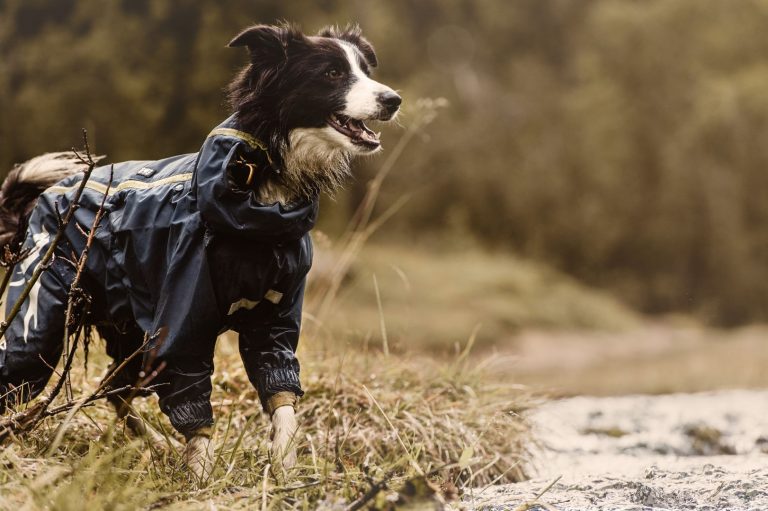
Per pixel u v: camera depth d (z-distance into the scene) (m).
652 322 28.66
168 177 4.53
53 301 4.66
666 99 31.58
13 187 5.12
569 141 31.89
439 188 30.50
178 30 23.12
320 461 4.70
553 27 35.31
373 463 5.11
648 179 31.30
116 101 22.38
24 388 4.70
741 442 7.36
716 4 32.28
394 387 6.44
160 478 4.23
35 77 22.41
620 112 31.39
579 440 7.57
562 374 16.25
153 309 4.50
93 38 22.64
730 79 31.34
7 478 3.82
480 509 4.42
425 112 7.95
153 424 5.11
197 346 4.37
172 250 4.36
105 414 5.38
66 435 4.96
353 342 7.34
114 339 5.20
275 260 4.40
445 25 34.41
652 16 32.09
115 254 4.54
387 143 27.97
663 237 30.67
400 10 33.34
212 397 5.93
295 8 24.58
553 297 25.06
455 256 27.53
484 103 33.38
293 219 4.38
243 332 4.70
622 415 9.02
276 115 4.56
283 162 4.57
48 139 21.94
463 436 5.80
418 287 22.08
